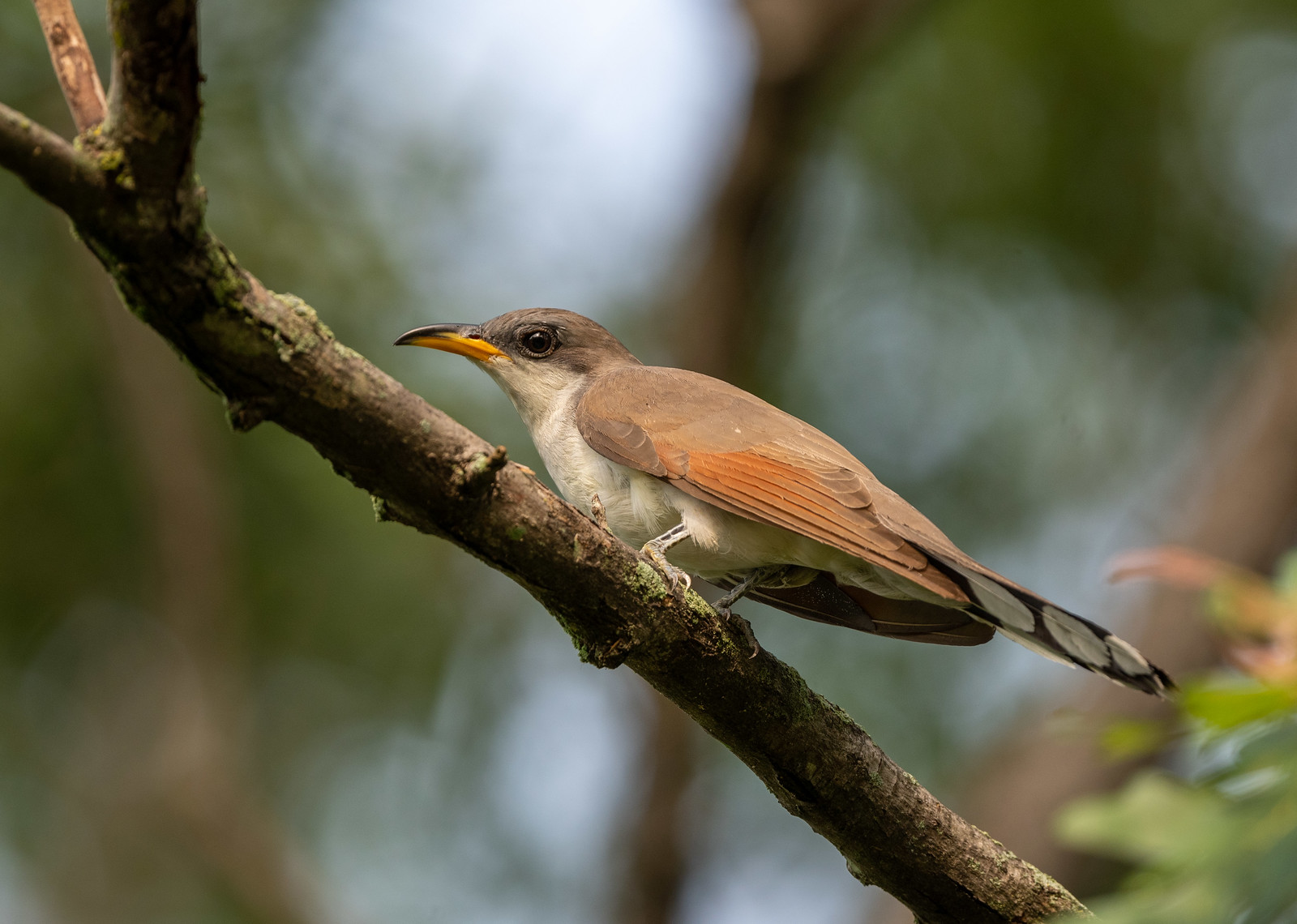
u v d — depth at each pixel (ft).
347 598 40.83
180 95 12.65
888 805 18.99
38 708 41.96
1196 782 14.87
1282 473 35.73
